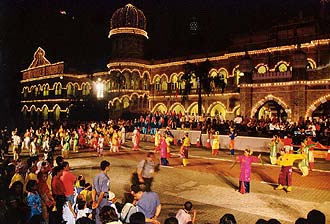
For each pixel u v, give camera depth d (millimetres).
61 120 54750
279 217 9438
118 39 51469
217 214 9727
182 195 12008
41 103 68125
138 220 4758
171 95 48719
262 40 39875
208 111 43969
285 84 33719
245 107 36500
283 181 12625
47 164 10117
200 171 16672
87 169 17312
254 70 38906
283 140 19375
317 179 14734
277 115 37375
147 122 35219
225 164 18891
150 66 51969
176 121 35062
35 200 7234
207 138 28094
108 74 57375
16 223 6484
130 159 21141
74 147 25438
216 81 42156
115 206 7613
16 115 63219
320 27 36094
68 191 8133
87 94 61031
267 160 20391
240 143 25797
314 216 4285
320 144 21656
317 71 32281
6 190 8344
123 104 49844
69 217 7551
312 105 32375
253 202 11023
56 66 64875
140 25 52156
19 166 10008
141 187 6914
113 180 14602
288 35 37281
